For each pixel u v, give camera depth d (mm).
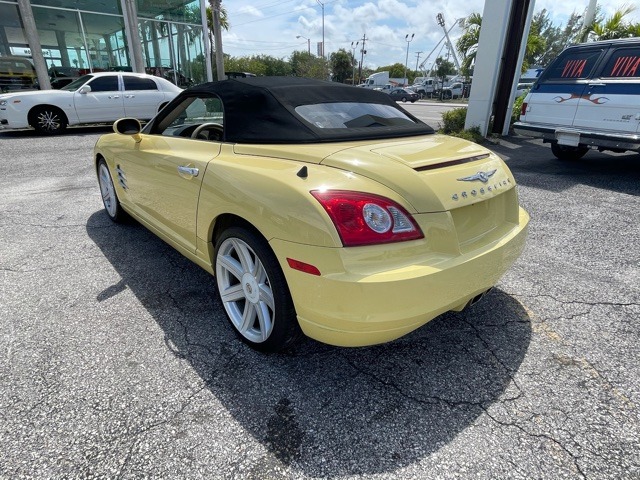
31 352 2238
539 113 6727
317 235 1699
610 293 2922
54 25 13422
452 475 1571
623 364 2199
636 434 1756
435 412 1877
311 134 2219
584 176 6309
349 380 2076
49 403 1888
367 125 2473
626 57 5699
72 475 1543
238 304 2426
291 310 1984
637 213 4617
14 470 1558
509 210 2336
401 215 1747
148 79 11070
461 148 2330
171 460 1617
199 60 17109
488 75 9594
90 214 4590
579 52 6258
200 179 2357
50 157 7707
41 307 2688
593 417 1848
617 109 5711
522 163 7332
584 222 4340
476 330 2498
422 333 2471
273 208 1844
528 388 2025
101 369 2117
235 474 1565
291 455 1651
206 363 2180
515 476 1565
